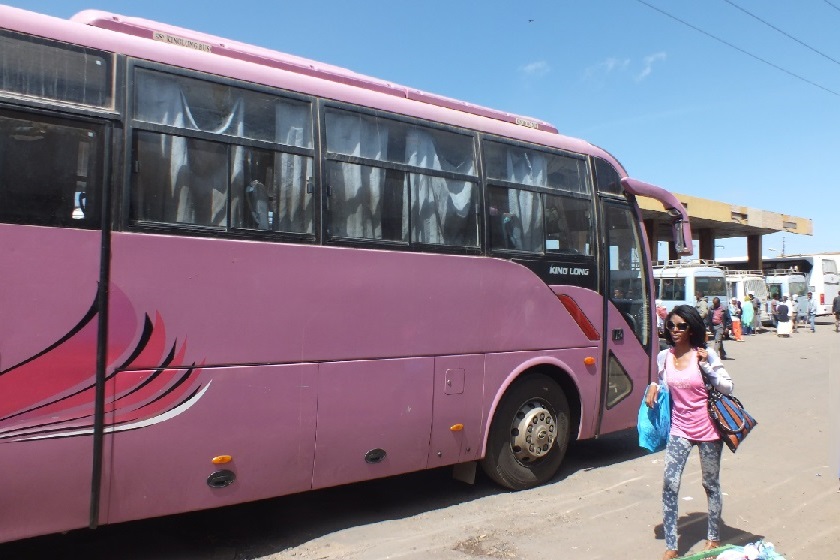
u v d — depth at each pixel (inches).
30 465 144.0
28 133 146.8
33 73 149.1
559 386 256.1
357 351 194.2
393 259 203.5
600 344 265.9
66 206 149.8
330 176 192.7
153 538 193.6
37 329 144.6
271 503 227.3
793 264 1419.8
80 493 150.3
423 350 209.6
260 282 176.4
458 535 198.1
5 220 142.3
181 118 168.7
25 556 179.2
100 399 152.1
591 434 263.7
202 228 168.4
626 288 280.7
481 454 228.5
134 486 157.4
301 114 189.9
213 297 168.6
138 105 162.4
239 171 176.4
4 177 143.0
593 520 212.1
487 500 232.1
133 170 159.3
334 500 231.3
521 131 248.2
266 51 203.2
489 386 227.8
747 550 159.6
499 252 232.5
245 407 173.2
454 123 226.1
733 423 175.6
